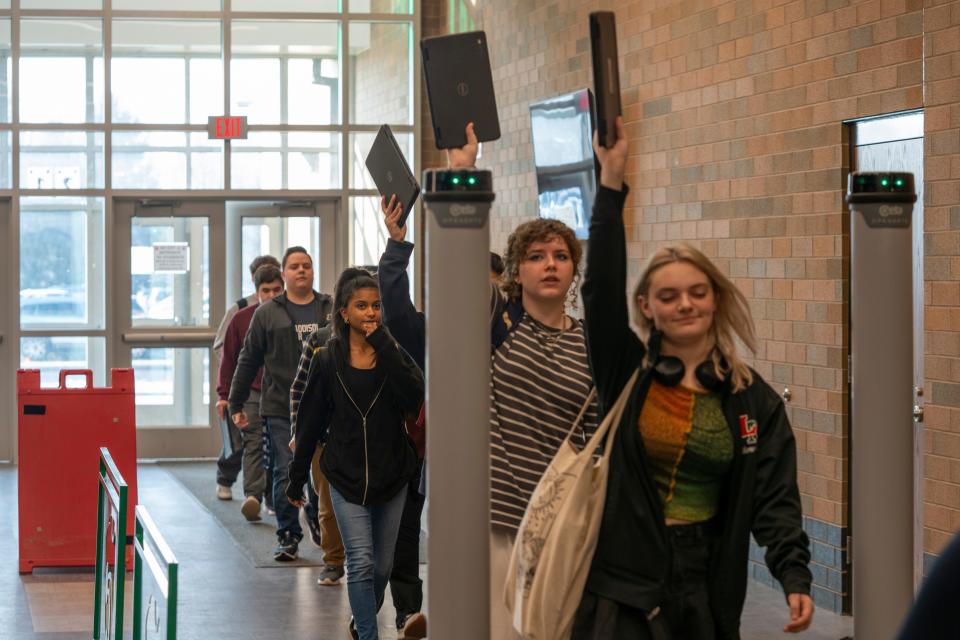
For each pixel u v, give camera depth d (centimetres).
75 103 1211
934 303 532
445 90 332
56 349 1206
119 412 728
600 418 296
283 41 1244
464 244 230
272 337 770
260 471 894
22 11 1202
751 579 720
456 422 231
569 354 377
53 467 725
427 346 234
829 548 646
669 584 278
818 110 648
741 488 279
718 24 737
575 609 280
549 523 281
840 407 638
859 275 244
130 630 409
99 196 1211
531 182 1023
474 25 1155
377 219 1260
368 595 505
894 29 595
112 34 1215
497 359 373
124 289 1216
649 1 820
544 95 994
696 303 281
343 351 514
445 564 231
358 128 1259
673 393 282
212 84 1234
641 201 836
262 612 644
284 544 762
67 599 666
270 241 1248
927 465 536
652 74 818
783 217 679
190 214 1230
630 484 279
